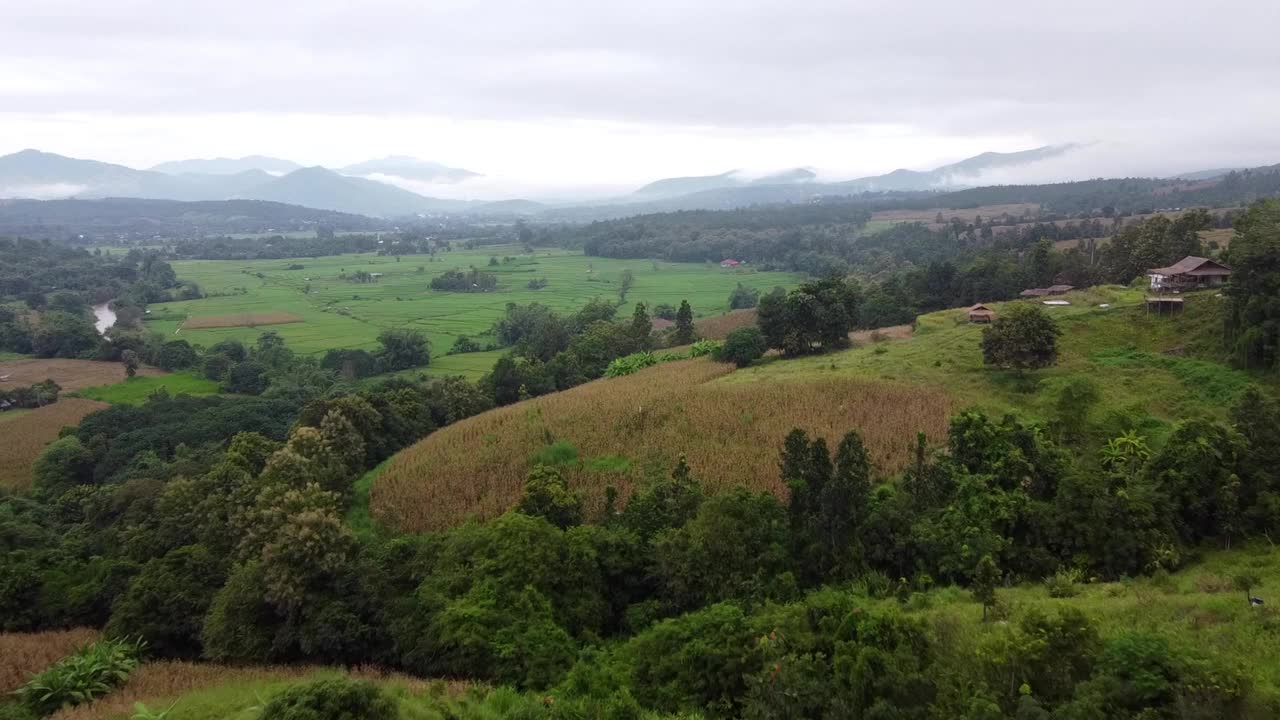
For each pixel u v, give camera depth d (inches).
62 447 2883.9
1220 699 740.0
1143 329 2716.5
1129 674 797.9
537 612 1273.4
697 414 2341.3
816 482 1502.2
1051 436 1894.7
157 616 1457.9
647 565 1471.5
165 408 3403.1
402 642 1310.3
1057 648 862.5
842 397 2385.6
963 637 1042.7
